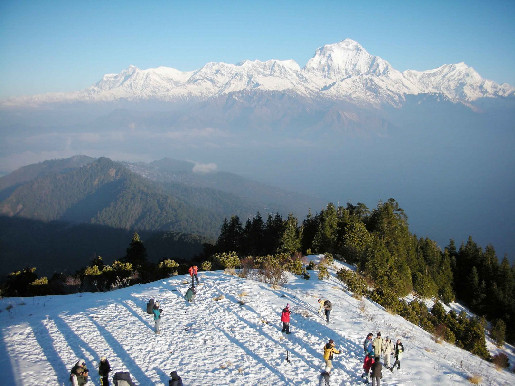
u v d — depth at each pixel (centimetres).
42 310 2352
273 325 2056
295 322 2106
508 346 4088
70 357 1653
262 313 2197
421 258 4997
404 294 3781
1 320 2167
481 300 5150
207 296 2436
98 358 1653
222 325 2022
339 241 4831
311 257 4119
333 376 1616
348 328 2084
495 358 2877
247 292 2522
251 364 1670
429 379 1670
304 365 1686
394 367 1741
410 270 4531
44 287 3800
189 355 1712
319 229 4850
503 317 4741
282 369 1644
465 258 5812
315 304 2402
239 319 2102
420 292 4462
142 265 4947
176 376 1319
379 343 1630
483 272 5531
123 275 4141
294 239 5038
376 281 3472
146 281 3881
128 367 1591
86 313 2172
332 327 2078
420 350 2020
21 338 1831
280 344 1859
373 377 1522
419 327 2655
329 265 3650
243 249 6912
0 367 1546
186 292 2442
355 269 3953
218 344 1825
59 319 2077
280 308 2288
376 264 3694
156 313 1898
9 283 3903
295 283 2880
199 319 2092
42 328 1952
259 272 3050
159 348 1764
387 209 4812
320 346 1861
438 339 2505
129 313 2172
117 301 2391
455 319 3291
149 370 1577
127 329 1952
